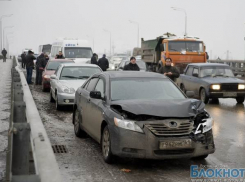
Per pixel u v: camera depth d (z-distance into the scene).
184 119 6.01
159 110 6.09
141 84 7.30
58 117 11.15
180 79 17.48
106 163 6.39
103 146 6.57
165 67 13.43
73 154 6.96
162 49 25.64
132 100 6.69
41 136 3.88
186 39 25.28
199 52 25.16
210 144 6.23
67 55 28.59
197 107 6.37
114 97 6.87
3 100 13.85
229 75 15.98
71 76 13.40
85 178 5.59
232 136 8.79
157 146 5.84
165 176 5.75
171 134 5.89
